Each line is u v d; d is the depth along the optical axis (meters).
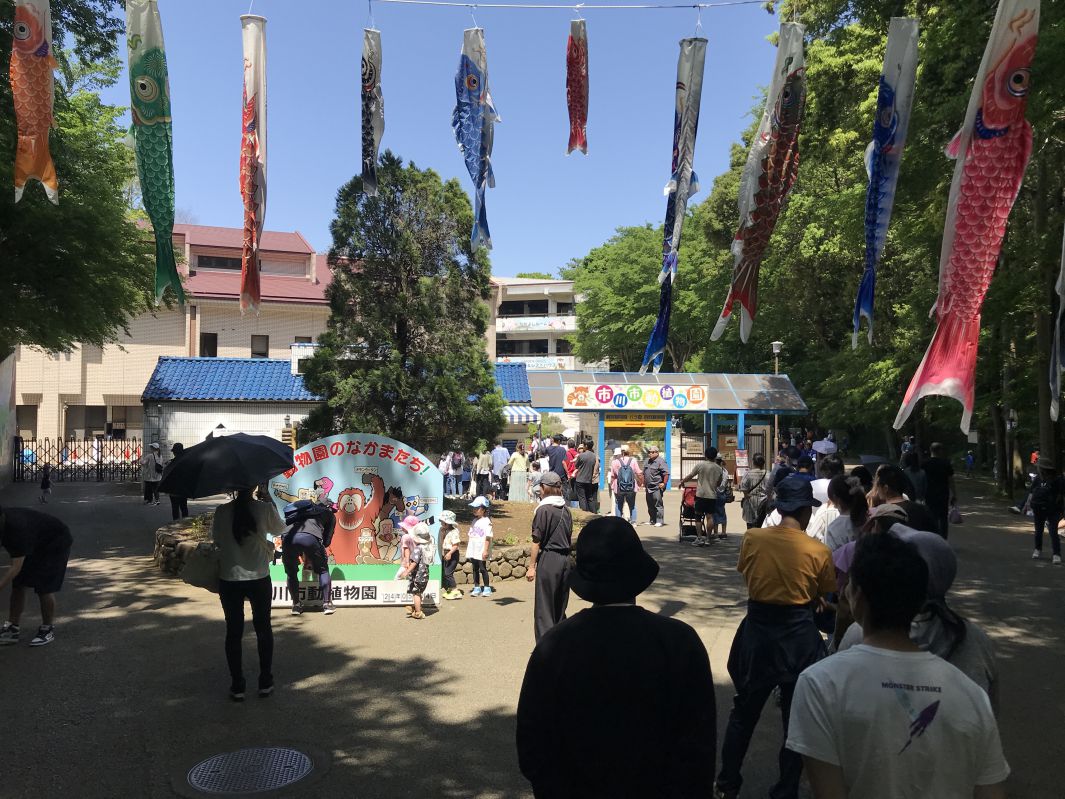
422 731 5.40
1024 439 24.14
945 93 11.99
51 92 6.86
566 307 62.84
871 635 2.29
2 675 6.50
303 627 8.11
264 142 6.89
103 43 13.16
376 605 8.97
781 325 33.91
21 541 7.15
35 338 15.88
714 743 2.39
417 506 9.12
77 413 35.09
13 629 7.40
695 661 2.41
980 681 2.94
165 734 5.31
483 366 13.52
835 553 4.67
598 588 2.48
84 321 14.88
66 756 4.95
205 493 5.84
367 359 13.09
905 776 2.08
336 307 13.21
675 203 7.17
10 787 4.52
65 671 6.62
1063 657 7.12
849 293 28.36
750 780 4.72
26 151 6.74
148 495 18.88
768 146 6.99
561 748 2.38
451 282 13.34
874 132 6.71
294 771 4.75
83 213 13.31
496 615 8.62
